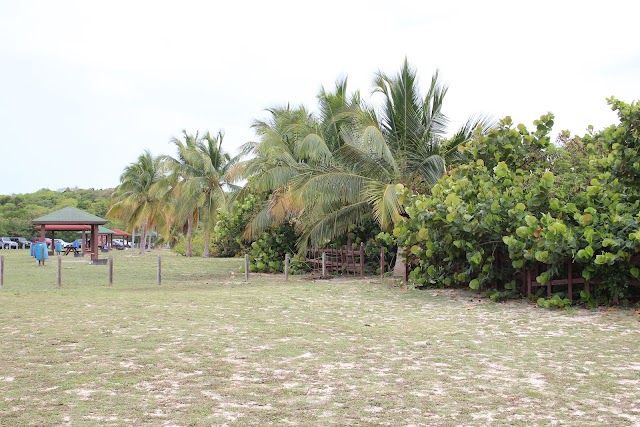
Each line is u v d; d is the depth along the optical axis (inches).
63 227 1985.7
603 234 487.5
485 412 226.7
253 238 1114.1
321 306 551.2
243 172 1331.2
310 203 845.8
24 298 620.4
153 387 263.0
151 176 2332.7
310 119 1049.5
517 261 533.3
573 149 713.0
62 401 240.4
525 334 399.2
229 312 509.7
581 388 261.6
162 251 2859.3
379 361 317.4
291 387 263.3
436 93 844.6
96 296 639.1
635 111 534.3
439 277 663.1
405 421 215.6
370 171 853.8
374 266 921.5
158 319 467.5
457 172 674.2
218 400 242.5
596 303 507.2
